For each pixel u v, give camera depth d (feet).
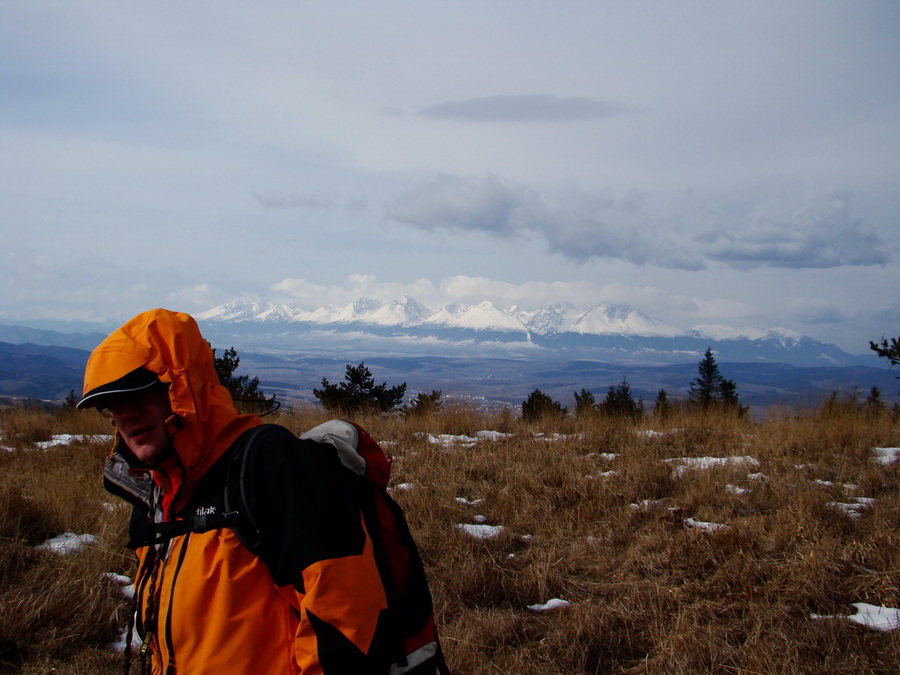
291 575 5.70
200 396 6.17
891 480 23.70
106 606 14.94
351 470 6.38
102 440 31.73
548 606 16.34
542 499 22.80
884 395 38.32
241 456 5.99
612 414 38.01
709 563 17.48
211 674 5.70
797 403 33.83
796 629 14.14
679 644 13.61
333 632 5.39
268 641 5.80
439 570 17.87
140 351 6.08
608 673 13.66
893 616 14.58
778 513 19.83
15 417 39.47
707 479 23.17
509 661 13.78
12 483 21.22
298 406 43.78
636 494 23.34
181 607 5.81
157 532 6.10
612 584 17.01
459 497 23.94
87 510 20.62
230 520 5.84
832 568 16.24
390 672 5.71
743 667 12.99
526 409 40.34
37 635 13.83
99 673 12.73
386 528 6.51
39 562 17.04
